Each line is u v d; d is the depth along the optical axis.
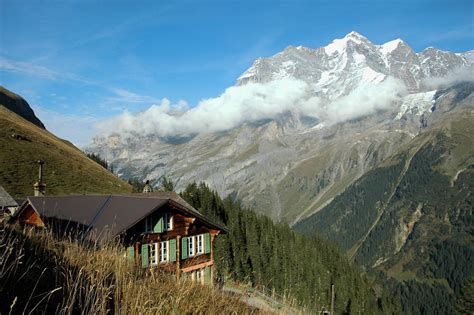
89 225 29.45
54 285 7.40
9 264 7.47
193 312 8.70
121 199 34.84
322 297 88.06
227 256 77.31
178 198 48.00
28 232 10.27
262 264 88.94
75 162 103.44
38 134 114.88
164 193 49.31
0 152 81.06
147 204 32.88
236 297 12.05
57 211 31.88
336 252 132.50
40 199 32.91
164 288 9.62
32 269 7.76
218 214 104.00
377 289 181.75
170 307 8.21
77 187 85.12
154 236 33.47
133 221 30.05
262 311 11.06
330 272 117.25
